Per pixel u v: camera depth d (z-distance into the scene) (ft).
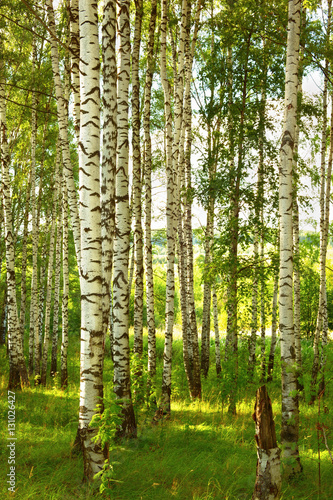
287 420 19.07
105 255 23.12
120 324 23.75
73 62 27.35
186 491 16.30
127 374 23.57
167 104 31.24
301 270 38.06
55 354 51.60
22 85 43.29
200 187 34.63
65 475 16.71
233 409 31.94
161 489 16.25
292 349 19.26
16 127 54.08
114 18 22.38
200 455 20.47
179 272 43.93
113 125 22.81
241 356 32.71
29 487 15.11
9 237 38.68
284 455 18.80
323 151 40.11
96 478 15.08
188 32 38.88
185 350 41.37
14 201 61.57
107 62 22.38
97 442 15.37
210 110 36.52
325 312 41.55
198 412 32.09
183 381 46.32
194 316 39.93
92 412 15.46
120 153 24.52
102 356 15.85
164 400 29.25
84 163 16.05
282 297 19.43
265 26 33.45
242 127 33.58
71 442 21.02
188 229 40.16
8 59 39.22
